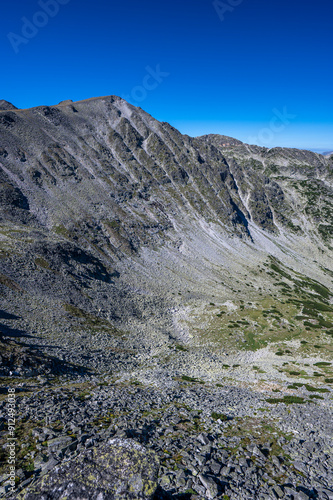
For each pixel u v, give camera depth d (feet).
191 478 43.47
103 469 30.45
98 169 585.22
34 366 108.06
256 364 175.73
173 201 619.26
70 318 202.08
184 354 192.95
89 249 397.39
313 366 166.71
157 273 409.69
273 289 430.61
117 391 97.71
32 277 232.12
